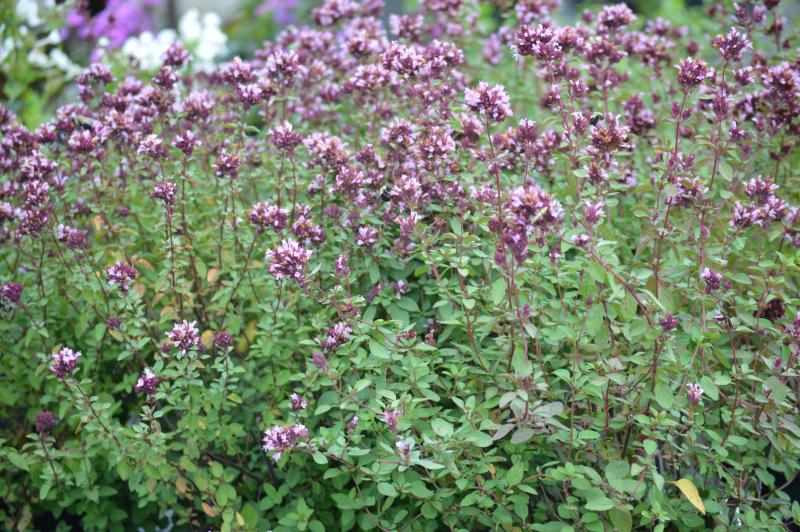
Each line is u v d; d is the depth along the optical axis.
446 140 1.05
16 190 1.15
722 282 1.01
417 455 0.94
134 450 1.06
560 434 0.97
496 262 0.97
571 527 0.96
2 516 1.14
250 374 1.11
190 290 1.15
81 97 1.21
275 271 1.00
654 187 1.04
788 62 1.16
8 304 1.13
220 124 1.22
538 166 1.13
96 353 1.13
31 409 1.15
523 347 1.00
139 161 1.16
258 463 1.14
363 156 1.09
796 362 0.99
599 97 1.18
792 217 1.04
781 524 1.00
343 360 1.04
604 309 0.99
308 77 1.24
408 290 1.08
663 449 0.99
